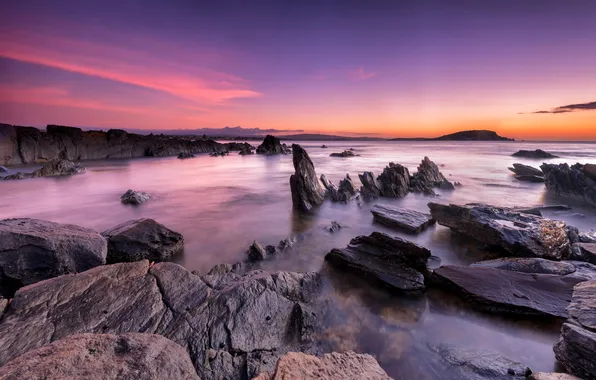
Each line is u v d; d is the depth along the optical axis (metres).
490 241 12.77
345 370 4.38
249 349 6.41
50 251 9.03
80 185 29.30
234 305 7.16
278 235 15.07
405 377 6.11
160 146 71.62
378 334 7.48
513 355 6.80
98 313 6.45
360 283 9.95
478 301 8.51
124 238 11.44
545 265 9.99
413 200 23.64
